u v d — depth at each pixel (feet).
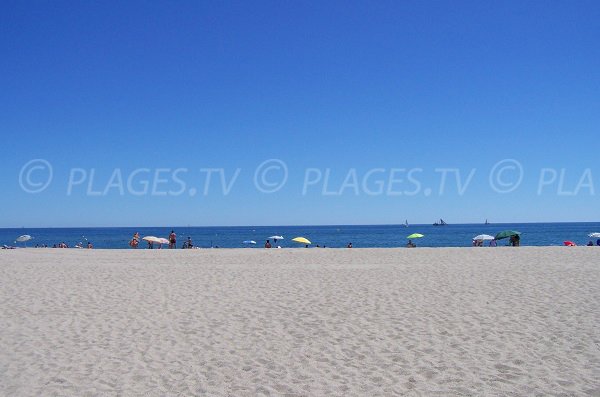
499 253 77.46
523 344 26.16
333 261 68.23
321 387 20.58
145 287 44.73
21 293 41.37
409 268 58.08
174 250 94.53
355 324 30.71
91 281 48.37
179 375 22.12
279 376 21.91
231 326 30.45
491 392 19.84
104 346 26.30
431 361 23.66
